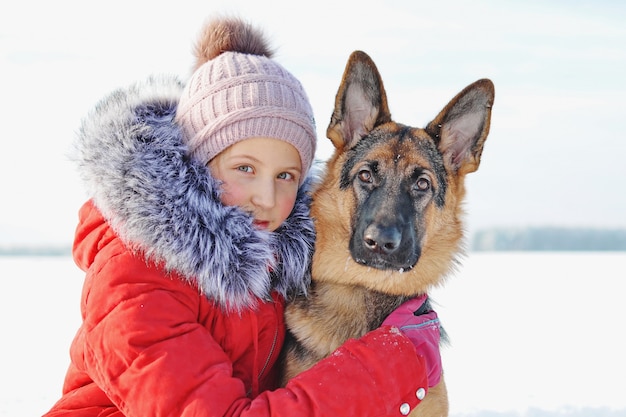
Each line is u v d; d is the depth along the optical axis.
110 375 0.80
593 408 1.37
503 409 1.38
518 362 1.79
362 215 0.98
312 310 0.98
